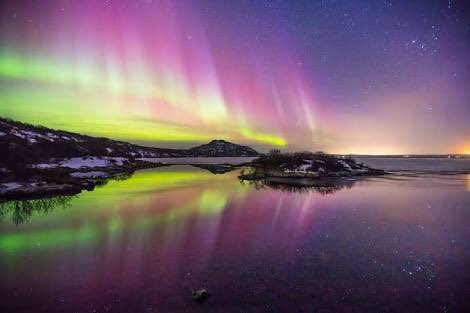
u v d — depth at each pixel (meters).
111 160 89.44
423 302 8.63
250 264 11.58
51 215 21.22
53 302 8.68
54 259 12.23
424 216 20.08
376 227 17.22
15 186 32.94
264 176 53.28
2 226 17.98
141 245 14.05
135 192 34.06
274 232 16.30
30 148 65.75
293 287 9.59
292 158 63.56
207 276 10.45
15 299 8.87
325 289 9.44
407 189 35.28
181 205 25.09
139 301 8.70
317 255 12.60
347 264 11.55
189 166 108.31
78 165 69.69
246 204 25.44
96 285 9.77
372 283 9.88
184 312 8.10
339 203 25.64
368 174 58.25
